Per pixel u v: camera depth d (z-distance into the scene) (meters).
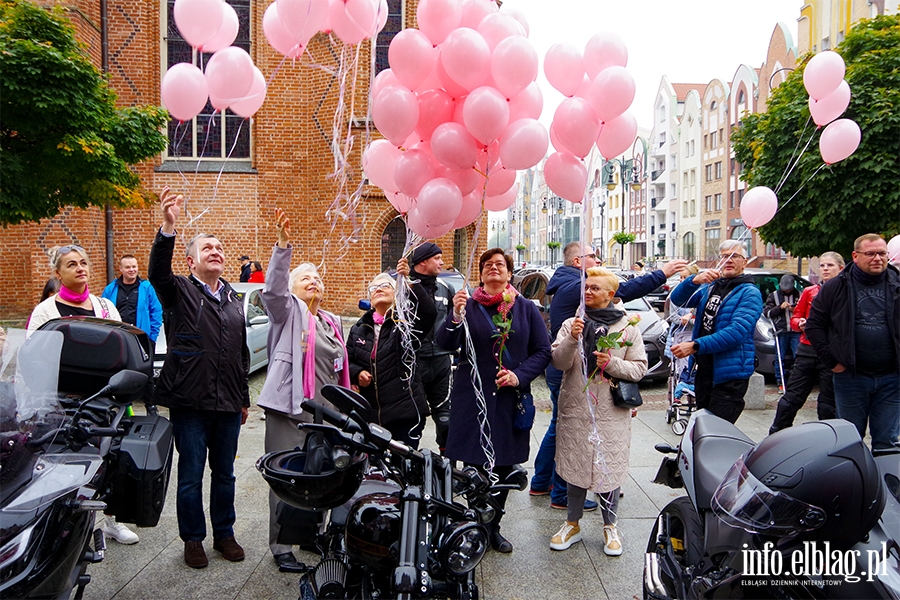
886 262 5.09
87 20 15.02
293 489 2.62
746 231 5.14
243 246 17.41
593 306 4.75
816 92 5.04
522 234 107.94
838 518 2.50
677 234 60.22
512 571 4.29
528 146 3.42
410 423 4.89
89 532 3.00
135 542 4.66
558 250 78.38
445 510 2.46
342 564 2.85
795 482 2.54
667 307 10.97
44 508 2.57
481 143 3.66
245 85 3.67
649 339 10.76
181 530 4.31
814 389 10.57
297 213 17.47
